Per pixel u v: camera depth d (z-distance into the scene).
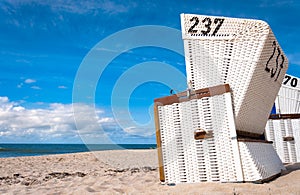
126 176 3.74
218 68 2.82
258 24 2.80
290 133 5.02
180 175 2.81
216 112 2.73
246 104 2.80
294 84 5.34
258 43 2.74
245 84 2.72
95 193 2.54
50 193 2.68
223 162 2.65
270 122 5.10
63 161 7.29
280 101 5.40
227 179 2.62
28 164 6.54
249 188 2.36
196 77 2.87
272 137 5.05
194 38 2.92
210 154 2.71
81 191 2.64
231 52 2.82
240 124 2.85
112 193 2.52
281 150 5.00
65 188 2.95
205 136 2.73
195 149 2.77
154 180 3.26
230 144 2.65
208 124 2.75
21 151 24.16
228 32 2.86
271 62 3.02
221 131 2.70
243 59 2.77
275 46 3.03
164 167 2.90
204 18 2.94
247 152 2.62
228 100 2.71
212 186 2.46
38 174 4.48
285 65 3.45
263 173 2.66
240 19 2.85
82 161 7.14
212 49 2.87
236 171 2.60
